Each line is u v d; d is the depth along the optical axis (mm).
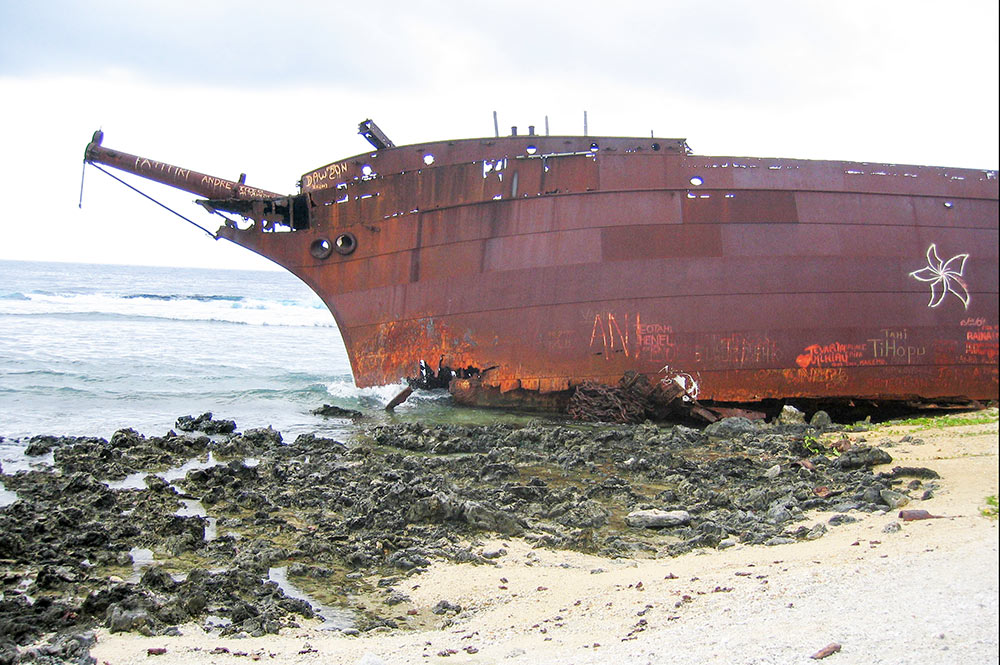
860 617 7000
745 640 6781
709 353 21594
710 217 22094
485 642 7730
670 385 20922
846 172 22828
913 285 22516
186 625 8430
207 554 10742
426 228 23203
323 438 18719
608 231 22062
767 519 12039
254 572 10078
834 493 13094
